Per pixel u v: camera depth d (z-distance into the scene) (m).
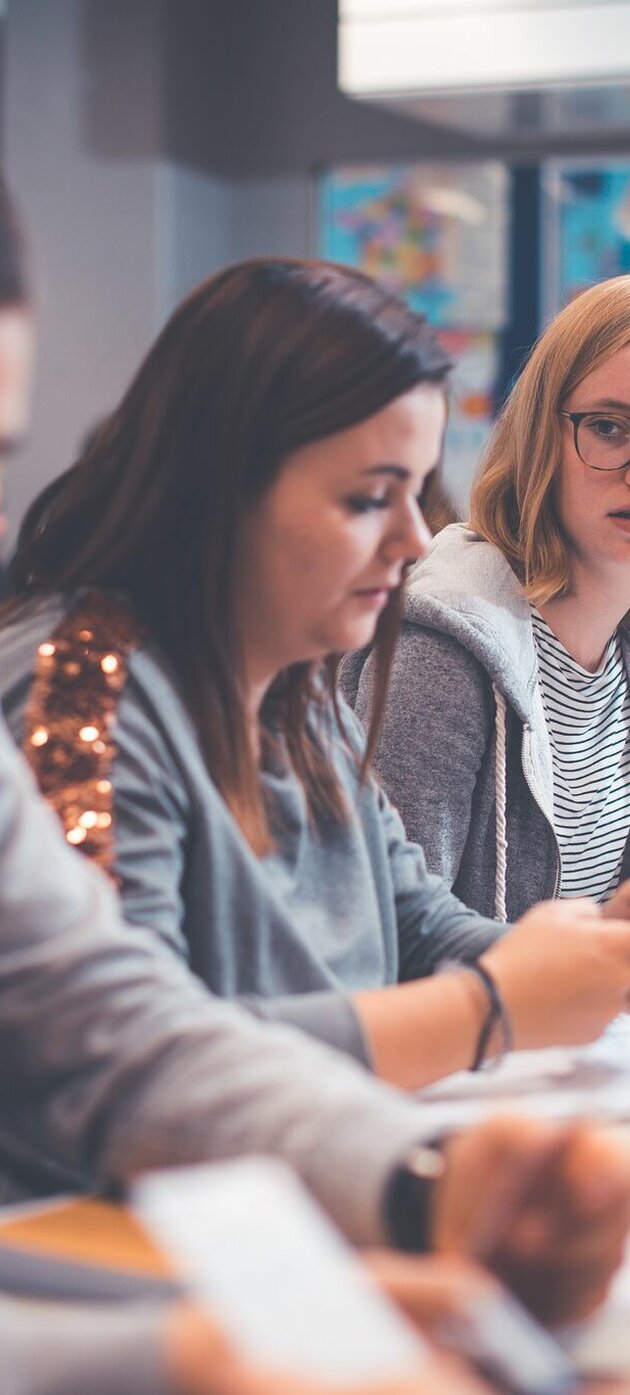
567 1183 0.65
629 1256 0.73
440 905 1.40
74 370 4.26
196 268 4.27
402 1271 0.58
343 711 1.38
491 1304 0.56
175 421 1.13
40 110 4.24
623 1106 0.98
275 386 1.09
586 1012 1.04
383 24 3.46
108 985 0.81
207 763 1.10
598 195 4.06
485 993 1.02
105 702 1.07
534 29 3.34
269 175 4.21
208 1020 0.80
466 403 4.11
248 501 1.11
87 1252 0.69
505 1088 1.03
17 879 0.81
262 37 4.18
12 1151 0.98
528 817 1.84
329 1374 0.49
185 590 1.13
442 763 1.77
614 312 1.86
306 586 1.12
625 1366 0.62
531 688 1.84
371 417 1.08
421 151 4.09
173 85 4.19
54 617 1.12
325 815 1.25
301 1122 0.72
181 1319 0.54
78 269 4.25
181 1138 0.75
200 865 1.08
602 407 1.84
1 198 0.71
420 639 1.82
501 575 1.86
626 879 2.02
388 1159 0.69
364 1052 0.98
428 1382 0.49
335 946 1.21
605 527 1.86
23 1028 0.81
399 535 1.12
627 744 2.01
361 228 4.21
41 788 1.03
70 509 1.18
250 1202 0.55
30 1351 0.55
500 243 4.12
